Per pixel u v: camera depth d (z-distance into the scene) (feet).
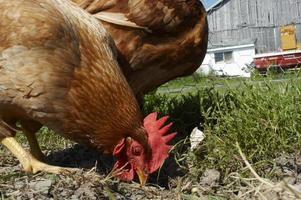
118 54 2.45
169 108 3.05
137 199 2.02
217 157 2.33
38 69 2.01
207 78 3.52
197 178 2.23
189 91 3.58
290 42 17.95
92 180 2.03
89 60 2.11
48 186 1.96
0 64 2.02
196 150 2.40
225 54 13.00
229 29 18.47
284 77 3.04
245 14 18.33
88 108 2.10
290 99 2.56
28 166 2.22
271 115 2.49
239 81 3.21
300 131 2.43
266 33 18.25
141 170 2.20
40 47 2.00
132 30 2.46
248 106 2.58
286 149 2.38
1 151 2.76
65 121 2.10
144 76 2.57
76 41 2.09
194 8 2.57
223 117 2.54
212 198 1.92
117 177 2.18
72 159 2.66
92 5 2.49
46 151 2.88
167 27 2.50
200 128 2.80
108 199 1.94
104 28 2.34
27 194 1.90
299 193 1.57
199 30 2.59
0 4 2.04
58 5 2.15
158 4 2.46
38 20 2.01
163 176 2.34
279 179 2.15
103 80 2.13
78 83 2.08
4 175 2.17
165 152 2.22
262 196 1.67
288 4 17.97
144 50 2.48
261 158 2.35
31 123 2.37
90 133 2.15
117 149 2.18
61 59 2.03
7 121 2.22
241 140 2.39
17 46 2.00
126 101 2.18
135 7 2.45
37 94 2.02
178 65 2.60
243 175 2.15
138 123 2.20
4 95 2.05
